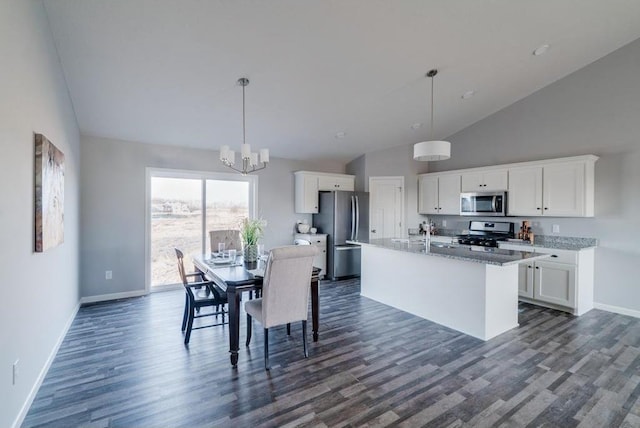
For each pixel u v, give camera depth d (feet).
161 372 8.30
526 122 15.89
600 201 13.43
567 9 10.09
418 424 6.30
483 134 17.69
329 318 12.34
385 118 16.14
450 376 8.07
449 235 19.43
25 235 6.75
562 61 13.26
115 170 14.94
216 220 17.71
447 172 18.56
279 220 19.56
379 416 6.55
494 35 10.74
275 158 19.45
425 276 12.28
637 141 12.51
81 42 9.07
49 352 8.63
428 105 15.33
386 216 20.29
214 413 6.65
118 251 15.03
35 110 7.36
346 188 20.90
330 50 10.42
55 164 8.78
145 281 15.66
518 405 6.89
